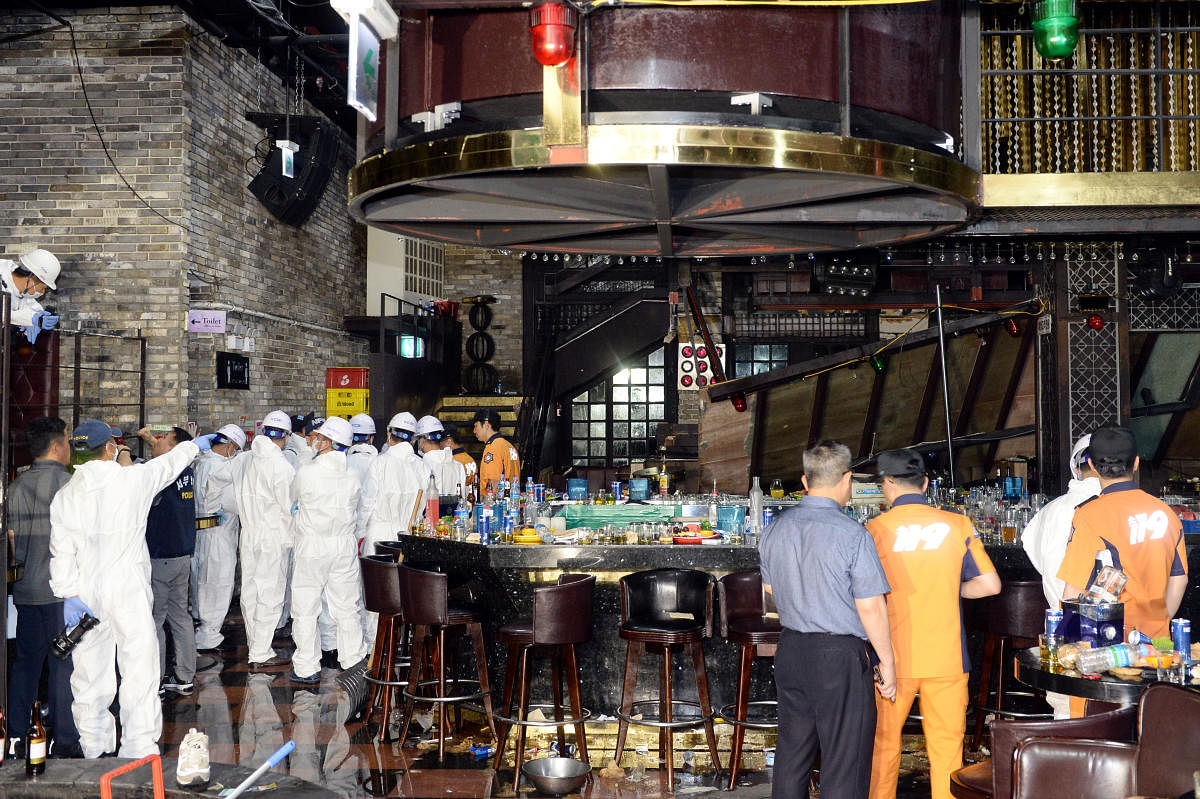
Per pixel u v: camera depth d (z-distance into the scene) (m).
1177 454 10.81
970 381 9.66
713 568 5.17
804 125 3.47
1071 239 6.05
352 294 13.42
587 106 3.42
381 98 4.02
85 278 8.77
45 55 8.83
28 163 8.82
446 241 5.03
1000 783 2.89
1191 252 7.29
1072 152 4.60
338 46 9.97
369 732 5.45
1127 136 4.56
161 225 8.77
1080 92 4.57
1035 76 4.56
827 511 3.38
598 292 15.08
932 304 9.98
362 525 7.61
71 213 8.79
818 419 10.06
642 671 5.30
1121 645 3.20
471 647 5.65
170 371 8.73
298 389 11.43
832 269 8.95
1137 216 4.53
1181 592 3.51
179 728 5.50
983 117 4.60
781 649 3.40
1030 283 10.26
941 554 3.63
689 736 5.25
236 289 9.90
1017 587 4.67
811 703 3.29
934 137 4.03
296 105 11.45
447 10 3.75
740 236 5.23
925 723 3.70
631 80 3.51
